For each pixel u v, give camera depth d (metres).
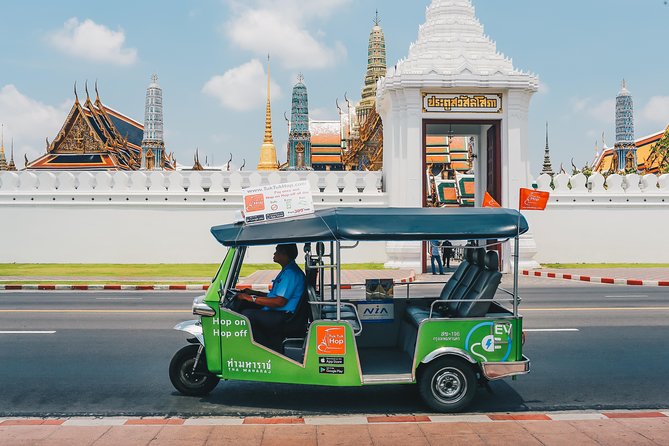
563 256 28.11
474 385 7.02
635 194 28.38
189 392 7.75
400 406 7.31
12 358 9.73
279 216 7.14
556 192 28.16
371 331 8.44
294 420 6.55
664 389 8.07
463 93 25.47
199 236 28.50
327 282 9.74
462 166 51.47
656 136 62.47
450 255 23.17
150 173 28.94
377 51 64.50
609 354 10.01
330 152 57.31
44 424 6.38
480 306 7.19
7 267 26.88
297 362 7.00
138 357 9.81
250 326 7.10
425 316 7.62
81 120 45.88
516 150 25.39
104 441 5.86
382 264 27.20
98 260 28.56
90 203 28.67
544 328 12.23
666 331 11.91
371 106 54.81
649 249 28.44
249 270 25.59
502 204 25.42
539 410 7.21
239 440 5.89
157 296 18.31
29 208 28.80
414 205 25.23
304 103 54.31
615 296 17.56
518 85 25.14
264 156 51.44
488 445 5.75
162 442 5.84
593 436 5.98
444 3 27.98
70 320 13.34
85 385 8.23
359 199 27.92
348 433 6.10
